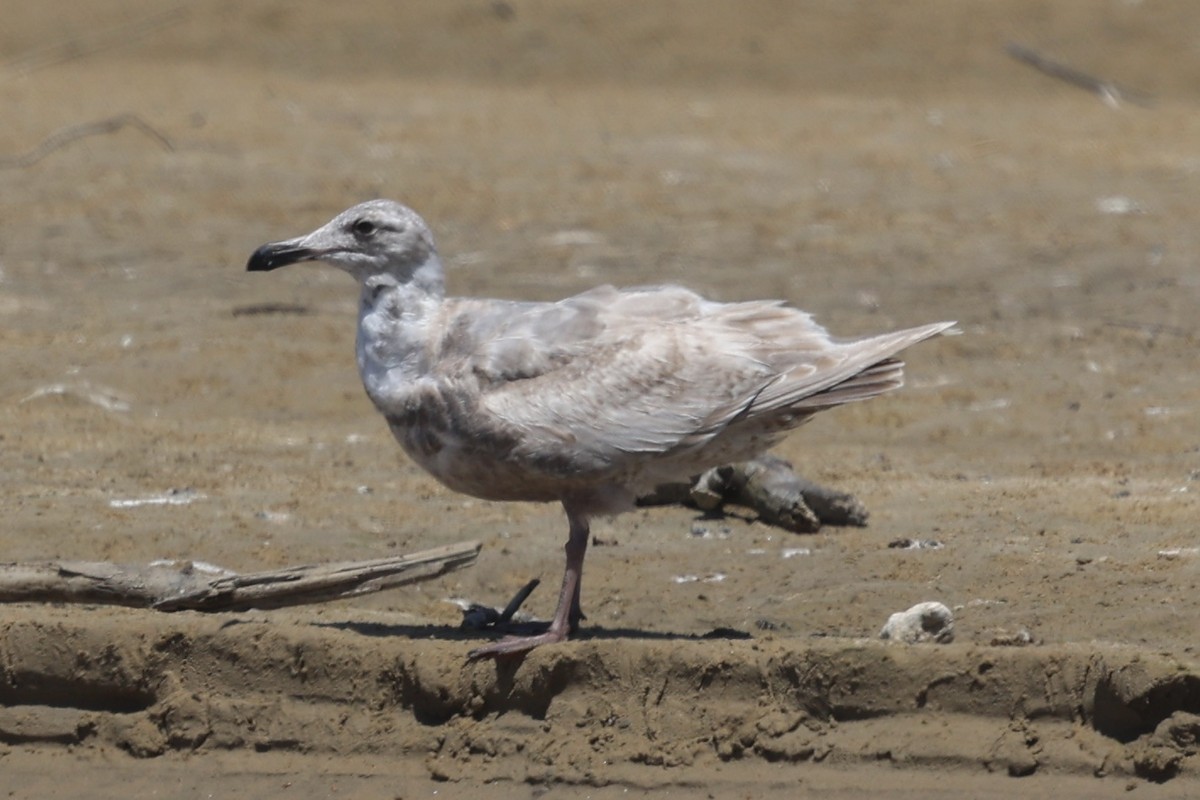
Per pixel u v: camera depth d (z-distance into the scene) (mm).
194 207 27234
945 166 31703
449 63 41969
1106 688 9570
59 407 17281
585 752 9875
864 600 11734
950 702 9750
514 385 9922
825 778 9648
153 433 16406
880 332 20672
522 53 42438
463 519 13797
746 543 13117
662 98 39250
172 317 20812
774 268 23984
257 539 13117
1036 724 9664
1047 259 24578
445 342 10148
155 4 44875
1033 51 42062
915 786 9555
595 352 9938
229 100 37375
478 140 33594
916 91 40156
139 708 10523
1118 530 13109
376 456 15836
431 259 10312
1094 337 20344
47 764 10383
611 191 29000
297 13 44281
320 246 10227
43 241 24766
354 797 9914
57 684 10547
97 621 10578
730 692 9906
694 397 9852
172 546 12898
